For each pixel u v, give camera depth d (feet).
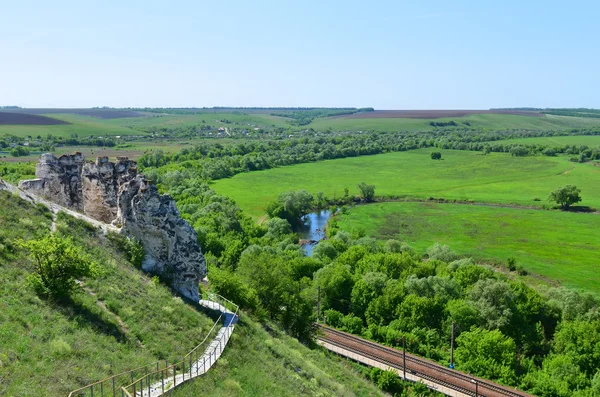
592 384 188.75
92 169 177.68
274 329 180.04
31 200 145.89
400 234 433.48
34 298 103.40
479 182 654.94
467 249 393.70
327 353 209.87
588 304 249.75
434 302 244.22
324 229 469.98
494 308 231.91
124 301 121.49
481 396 187.83
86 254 121.29
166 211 150.82
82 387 82.99
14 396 75.61
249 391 111.24
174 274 151.53
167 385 97.25
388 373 192.85
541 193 582.76
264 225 424.46
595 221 469.98
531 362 211.61
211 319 140.36
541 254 380.99
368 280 265.34
